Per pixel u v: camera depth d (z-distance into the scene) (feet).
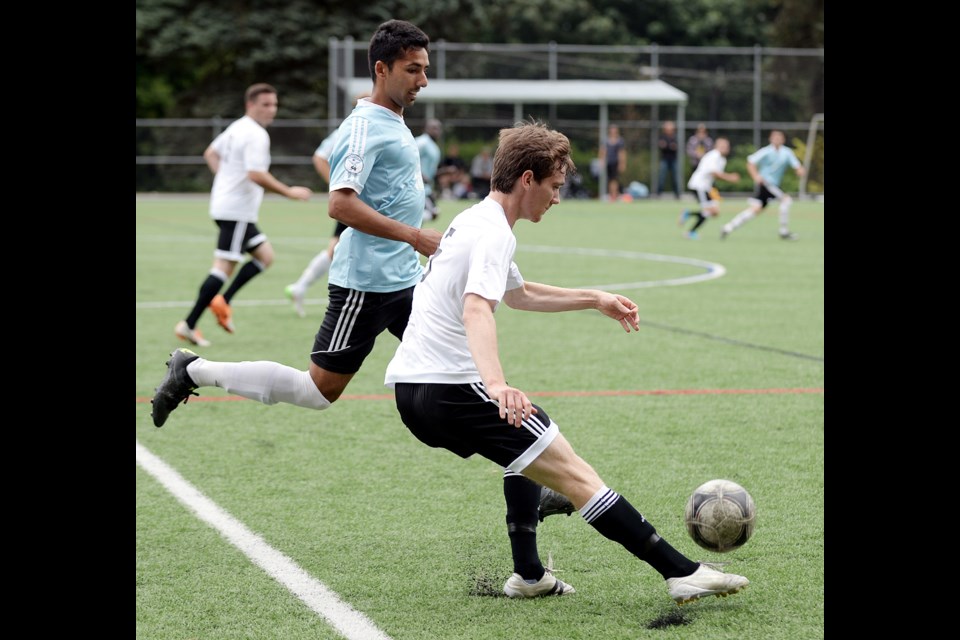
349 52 151.43
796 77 154.30
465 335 16.76
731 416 30.25
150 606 17.17
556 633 16.08
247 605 17.22
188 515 21.74
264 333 44.52
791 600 17.29
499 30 205.16
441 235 20.53
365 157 20.77
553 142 16.60
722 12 214.69
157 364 37.55
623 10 214.28
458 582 18.25
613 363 38.24
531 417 16.52
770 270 68.54
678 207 139.44
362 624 16.46
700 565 16.52
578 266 70.33
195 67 184.85
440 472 24.90
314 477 24.49
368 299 21.15
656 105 158.20
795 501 22.48
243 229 41.63
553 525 21.26
